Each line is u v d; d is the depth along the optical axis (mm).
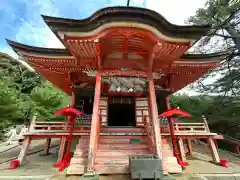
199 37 6539
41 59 8570
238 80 15773
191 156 11023
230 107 17109
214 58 8969
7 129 21438
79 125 9281
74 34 6191
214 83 17312
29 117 20797
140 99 11273
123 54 8680
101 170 6480
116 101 11875
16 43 8023
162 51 7336
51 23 5988
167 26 6355
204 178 6332
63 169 7195
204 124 9852
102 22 6043
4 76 30531
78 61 7883
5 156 11039
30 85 33031
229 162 10031
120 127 9922
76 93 11875
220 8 14312
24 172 7023
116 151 7266
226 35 15789
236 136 17734
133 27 6301
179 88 12211
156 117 7238
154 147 7074
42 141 17875
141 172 5598
